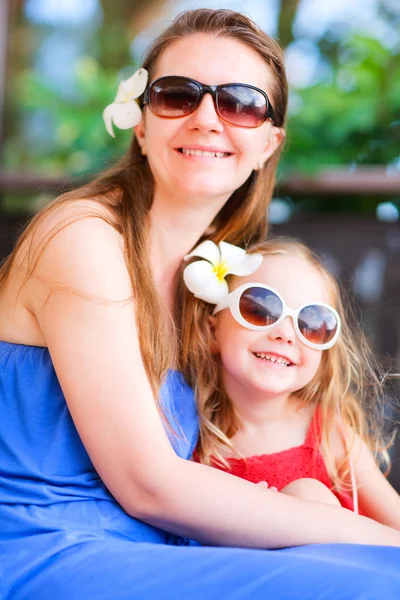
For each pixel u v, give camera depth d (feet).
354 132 11.02
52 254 5.07
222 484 4.88
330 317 6.01
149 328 5.29
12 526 4.77
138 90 5.96
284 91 6.33
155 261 6.05
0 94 12.67
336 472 6.29
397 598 3.97
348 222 10.53
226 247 6.14
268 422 6.21
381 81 11.25
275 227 10.66
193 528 4.88
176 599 4.09
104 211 5.42
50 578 4.33
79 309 4.96
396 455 9.82
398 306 10.35
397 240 10.42
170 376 5.58
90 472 5.12
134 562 4.33
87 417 4.91
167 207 5.95
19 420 5.14
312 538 4.88
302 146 10.87
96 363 4.91
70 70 15.46
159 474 4.83
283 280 6.10
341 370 6.52
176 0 15.17
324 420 6.33
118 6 15.70
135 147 6.14
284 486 6.03
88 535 4.73
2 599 4.37
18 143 13.87
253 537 4.86
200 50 5.79
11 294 5.29
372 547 4.56
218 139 5.72
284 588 4.05
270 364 5.95
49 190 10.94
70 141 12.96
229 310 6.01
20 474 5.00
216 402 6.20
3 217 10.63
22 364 5.18
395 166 11.10
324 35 12.44
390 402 8.05
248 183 6.55
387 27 12.16
